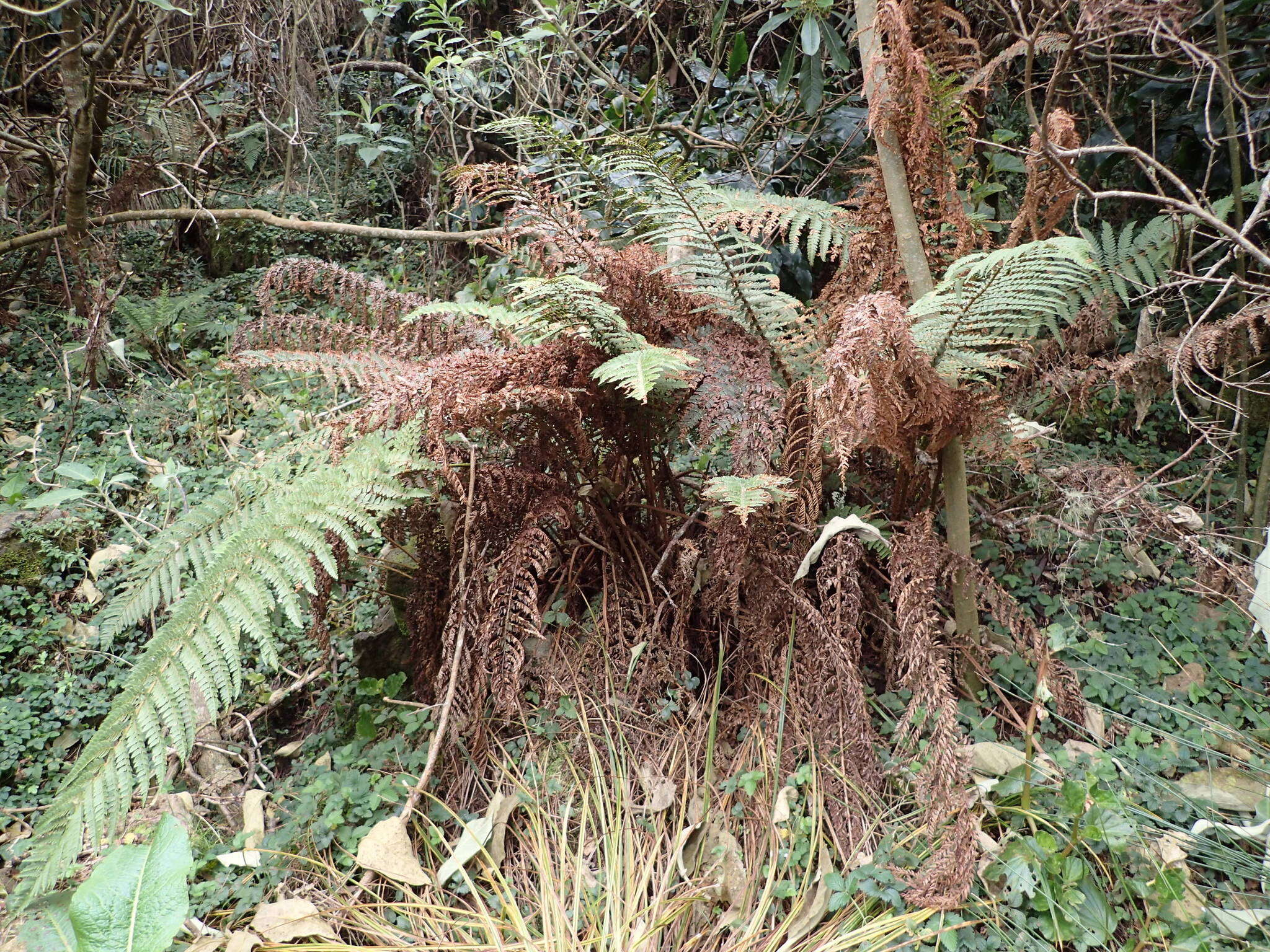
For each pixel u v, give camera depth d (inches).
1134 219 133.5
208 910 73.6
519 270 110.0
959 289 78.9
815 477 84.8
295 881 76.9
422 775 79.7
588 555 100.1
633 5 178.2
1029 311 86.1
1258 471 107.9
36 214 183.8
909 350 71.5
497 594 83.0
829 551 83.6
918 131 84.4
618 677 90.8
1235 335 100.3
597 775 82.0
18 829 85.0
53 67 180.5
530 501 91.1
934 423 80.6
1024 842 72.9
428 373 82.2
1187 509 105.4
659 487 98.4
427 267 197.3
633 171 88.6
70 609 108.7
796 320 90.2
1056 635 80.2
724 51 186.7
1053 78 81.9
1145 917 70.9
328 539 83.6
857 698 80.1
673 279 92.9
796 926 70.9
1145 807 78.1
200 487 126.3
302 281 99.1
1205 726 84.8
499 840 78.1
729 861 74.0
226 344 164.7
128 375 154.3
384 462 78.6
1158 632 97.3
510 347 92.8
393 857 75.3
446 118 184.5
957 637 89.2
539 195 85.4
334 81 208.1
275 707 98.3
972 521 107.1
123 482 122.6
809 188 156.6
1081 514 102.3
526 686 94.0
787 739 84.9
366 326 101.0
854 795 80.5
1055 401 109.7
